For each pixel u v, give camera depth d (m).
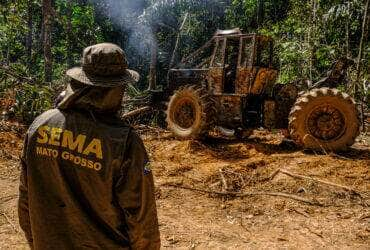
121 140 1.67
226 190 5.56
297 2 15.32
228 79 8.10
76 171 1.67
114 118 1.76
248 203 5.19
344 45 13.47
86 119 1.70
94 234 1.70
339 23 14.01
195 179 5.95
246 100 7.73
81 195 1.69
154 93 9.91
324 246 4.07
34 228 1.75
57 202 1.70
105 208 1.69
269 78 7.79
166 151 7.35
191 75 8.91
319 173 5.95
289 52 13.94
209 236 4.27
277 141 8.21
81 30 22.39
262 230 4.46
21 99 9.16
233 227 4.53
